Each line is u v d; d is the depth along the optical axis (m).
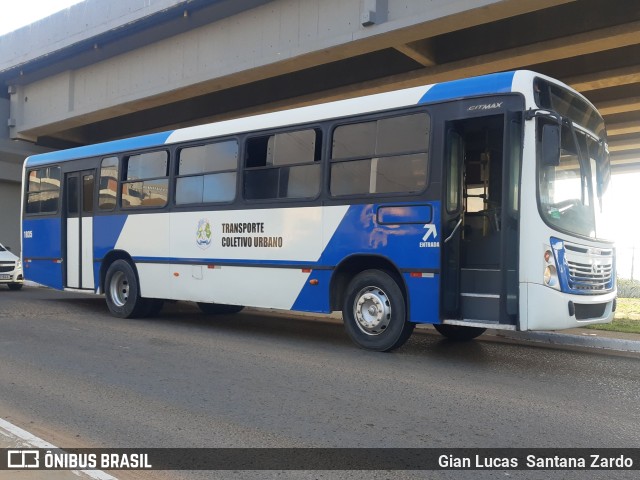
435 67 14.31
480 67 13.83
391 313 8.08
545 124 7.23
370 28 12.67
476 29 13.66
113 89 19.06
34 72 21.94
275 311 13.72
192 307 14.34
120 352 8.30
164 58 17.42
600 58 14.24
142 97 17.94
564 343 9.52
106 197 12.05
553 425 5.23
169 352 8.32
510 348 9.05
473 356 8.30
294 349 8.62
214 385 6.50
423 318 7.65
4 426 5.15
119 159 11.82
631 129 20.02
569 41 12.43
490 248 7.84
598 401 6.03
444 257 7.58
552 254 7.12
